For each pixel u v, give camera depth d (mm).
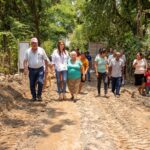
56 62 13977
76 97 14336
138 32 26641
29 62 13180
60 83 14062
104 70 15812
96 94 16516
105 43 37656
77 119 10391
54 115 10922
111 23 31328
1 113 10445
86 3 30828
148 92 17281
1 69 18719
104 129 9266
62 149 7492
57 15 33375
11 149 7547
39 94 13359
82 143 7883
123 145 8008
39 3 30484
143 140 8461
